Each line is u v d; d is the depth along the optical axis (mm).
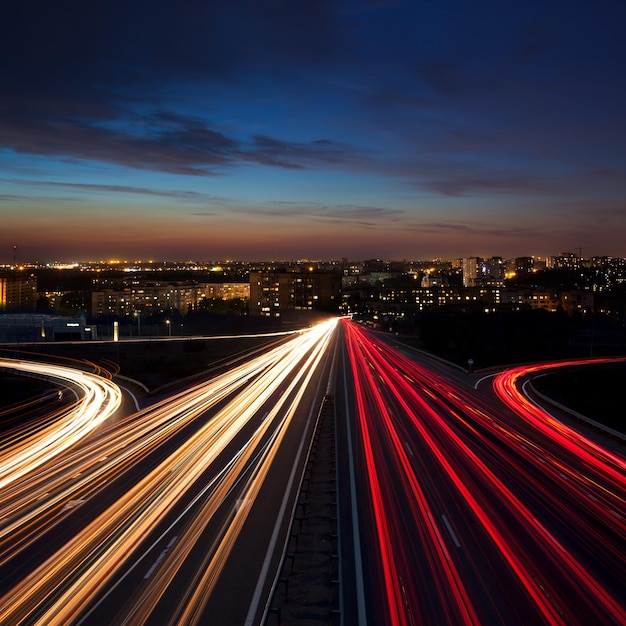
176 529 21781
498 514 23188
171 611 16031
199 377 67188
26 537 21219
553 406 49344
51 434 39656
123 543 20562
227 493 25812
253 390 56156
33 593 17094
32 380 68125
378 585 17422
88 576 18078
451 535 21062
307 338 127125
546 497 25312
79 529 21875
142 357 90938
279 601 16578
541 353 100812
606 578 17859
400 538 20828
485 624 15320
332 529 21531
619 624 15344
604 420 50438
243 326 156875
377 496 25312
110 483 27531
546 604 16297
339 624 15344
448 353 96438
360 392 54438
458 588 17203
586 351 104688
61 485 27422
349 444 34531
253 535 21203
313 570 18469
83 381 66625
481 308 194250
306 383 60312
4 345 104938
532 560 19062
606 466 30641
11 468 30906
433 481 27438
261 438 36094
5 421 45938
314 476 28266
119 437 37344
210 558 19297
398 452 32719
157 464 30641
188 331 141625
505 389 59469
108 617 15734
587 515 23203
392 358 87062
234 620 15586
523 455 32531
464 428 39344
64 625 15383
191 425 40375
